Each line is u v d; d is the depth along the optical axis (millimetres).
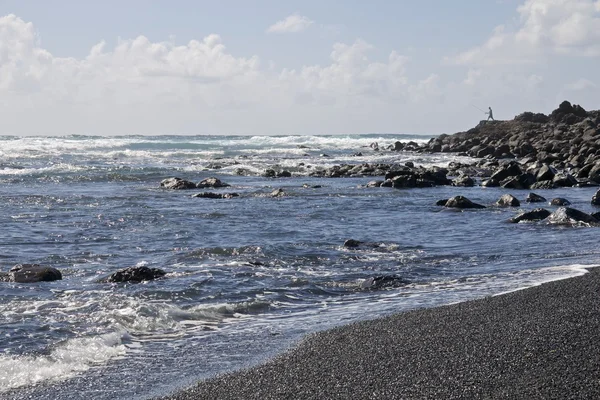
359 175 45625
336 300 12719
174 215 24469
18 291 12922
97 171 43406
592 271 13898
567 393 6621
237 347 9469
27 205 26547
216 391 7523
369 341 9188
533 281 13570
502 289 12930
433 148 78875
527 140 69875
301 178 44031
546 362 7594
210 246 18156
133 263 16016
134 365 8727
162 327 10711
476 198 31438
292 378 7789
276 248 17656
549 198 31094
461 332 9234
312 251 17531
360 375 7680
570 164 48531
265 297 12812
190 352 9297
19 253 17062
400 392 7012
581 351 7938
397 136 152250
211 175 44469
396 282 13961
